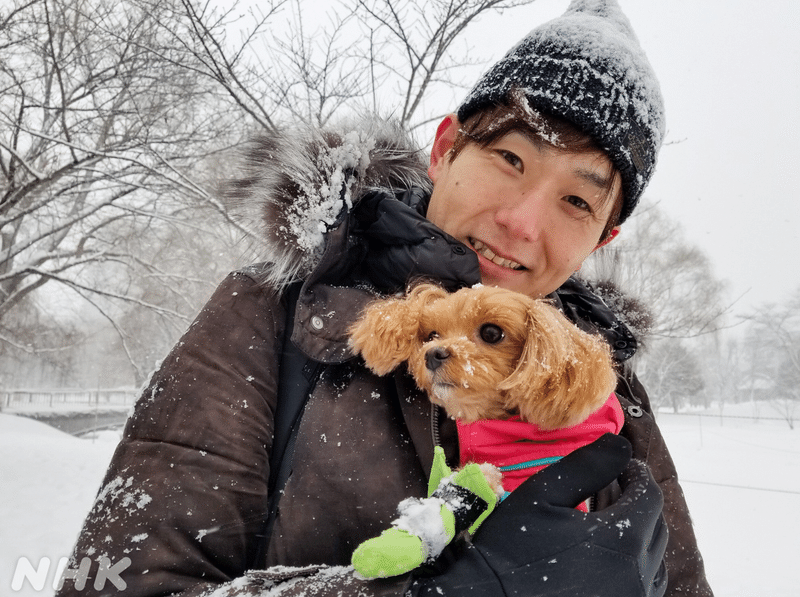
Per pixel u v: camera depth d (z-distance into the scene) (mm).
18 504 6918
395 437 1073
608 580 858
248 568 979
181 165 6332
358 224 1317
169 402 1010
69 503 7305
